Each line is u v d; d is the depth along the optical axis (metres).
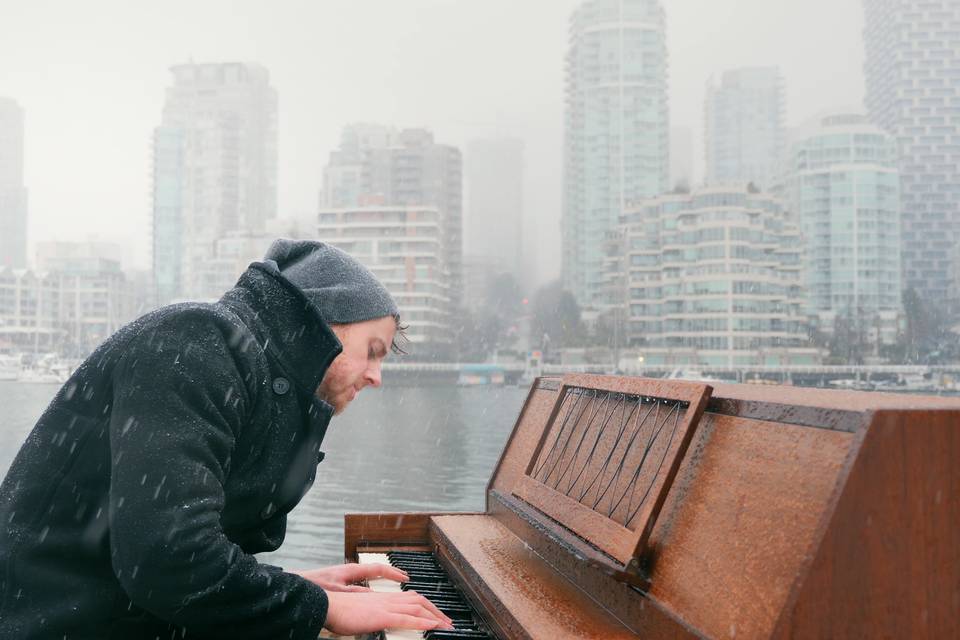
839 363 114.12
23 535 1.41
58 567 1.41
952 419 0.91
